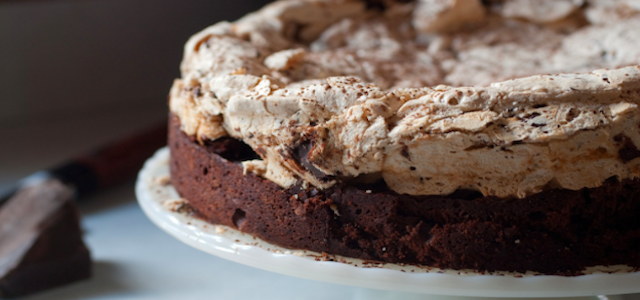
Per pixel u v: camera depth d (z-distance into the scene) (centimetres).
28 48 83
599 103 36
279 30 49
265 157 39
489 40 50
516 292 36
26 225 49
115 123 83
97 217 57
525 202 37
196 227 40
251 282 47
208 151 41
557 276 36
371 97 37
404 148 36
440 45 49
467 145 36
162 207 43
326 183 37
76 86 88
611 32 47
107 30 87
